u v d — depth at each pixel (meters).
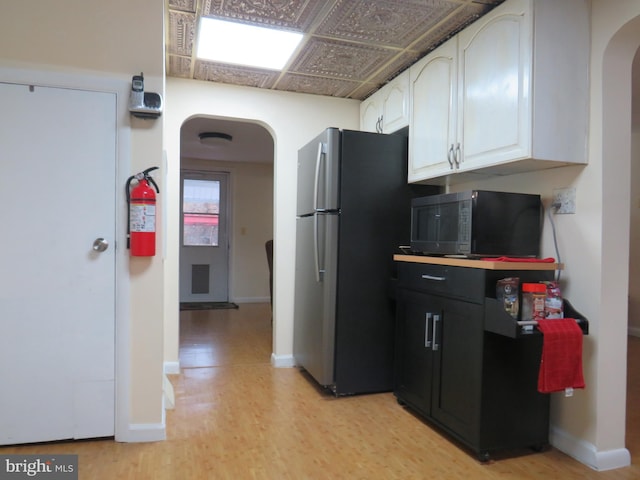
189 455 2.01
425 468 1.94
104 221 2.07
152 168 2.08
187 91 3.23
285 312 3.47
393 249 2.91
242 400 2.73
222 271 6.89
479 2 2.14
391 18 2.32
